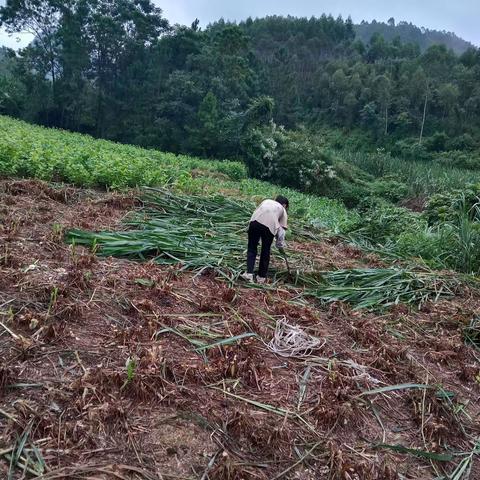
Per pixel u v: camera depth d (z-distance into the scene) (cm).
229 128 3384
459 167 4331
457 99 5850
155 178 1095
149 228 748
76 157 1097
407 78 6103
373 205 1797
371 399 423
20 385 342
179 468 308
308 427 370
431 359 525
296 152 3150
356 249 901
